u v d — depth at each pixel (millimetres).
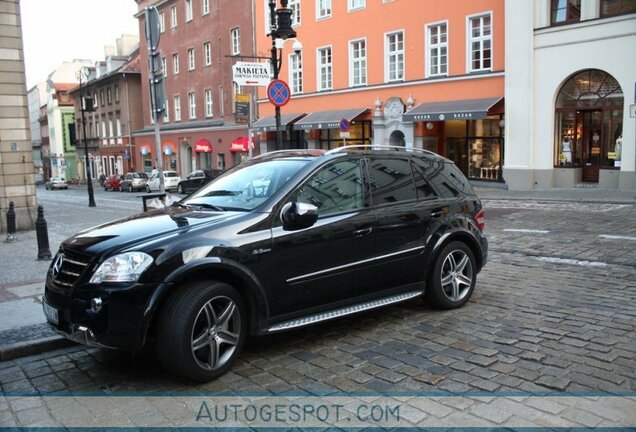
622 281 7094
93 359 4957
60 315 4348
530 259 8719
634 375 4215
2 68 14875
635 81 19000
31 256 10430
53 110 80375
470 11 23641
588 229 11500
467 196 6488
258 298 4555
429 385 4152
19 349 5031
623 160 19484
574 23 20219
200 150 41844
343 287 5125
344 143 30938
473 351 4801
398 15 26484
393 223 5504
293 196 4922
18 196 15266
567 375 4238
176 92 47000
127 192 44500
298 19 32281
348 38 29062
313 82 31469
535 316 5738
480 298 6516
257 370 4559
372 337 5258
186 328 4145
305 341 5211
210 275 4395
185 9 44375
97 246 4371
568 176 21297
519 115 21953
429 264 5836
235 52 38719
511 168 22391
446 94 24828
